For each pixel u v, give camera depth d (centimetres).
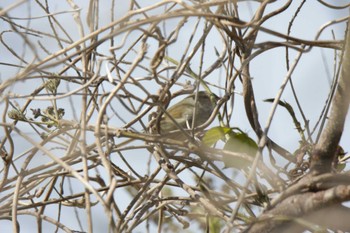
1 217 812
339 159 767
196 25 724
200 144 772
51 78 789
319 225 598
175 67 798
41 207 806
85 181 625
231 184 726
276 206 610
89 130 762
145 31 679
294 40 702
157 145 787
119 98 704
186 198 784
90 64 812
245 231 619
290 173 760
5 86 692
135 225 768
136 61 686
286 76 673
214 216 732
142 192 791
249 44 769
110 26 682
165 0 679
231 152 712
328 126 623
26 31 760
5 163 784
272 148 782
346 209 593
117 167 834
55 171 798
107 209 607
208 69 798
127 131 742
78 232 810
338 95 617
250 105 779
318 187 599
